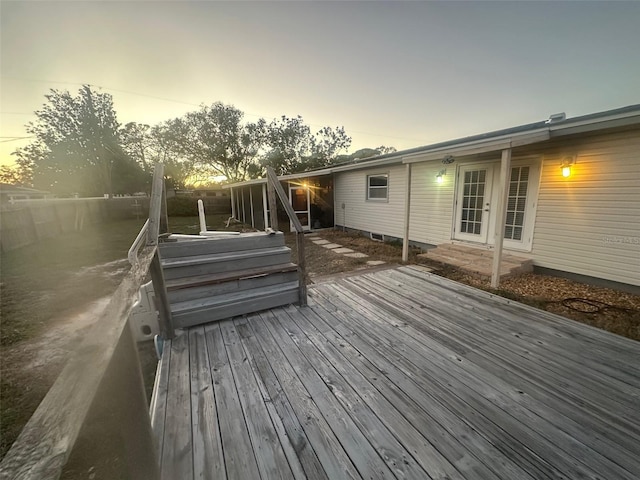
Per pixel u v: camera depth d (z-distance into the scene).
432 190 6.57
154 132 22.11
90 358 0.64
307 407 1.67
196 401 1.73
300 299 3.17
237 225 12.90
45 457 0.44
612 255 3.84
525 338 2.46
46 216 8.88
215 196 18.39
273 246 3.41
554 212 4.38
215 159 22.31
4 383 2.01
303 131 24.19
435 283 4.01
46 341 2.50
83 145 23.31
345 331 2.61
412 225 7.22
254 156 23.39
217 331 2.62
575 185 4.11
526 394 1.76
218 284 2.82
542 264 4.60
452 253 5.42
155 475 1.08
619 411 1.61
